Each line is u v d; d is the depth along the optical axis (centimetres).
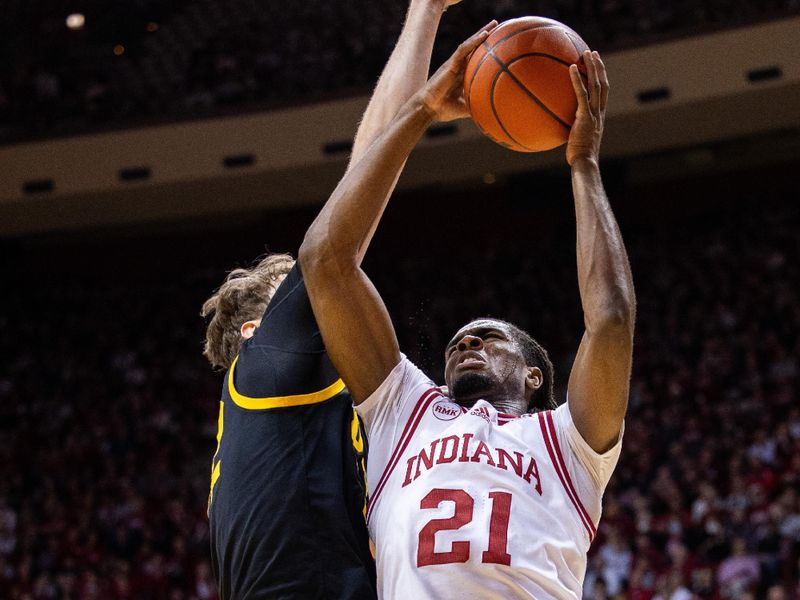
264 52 1730
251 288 266
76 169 1623
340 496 215
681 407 1255
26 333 1767
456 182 1792
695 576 946
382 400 230
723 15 1452
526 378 252
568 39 237
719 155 1705
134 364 1673
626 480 1148
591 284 219
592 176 230
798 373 1266
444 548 207
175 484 1394
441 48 1539
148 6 1917
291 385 223
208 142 1595
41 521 1347
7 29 1889
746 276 1511
